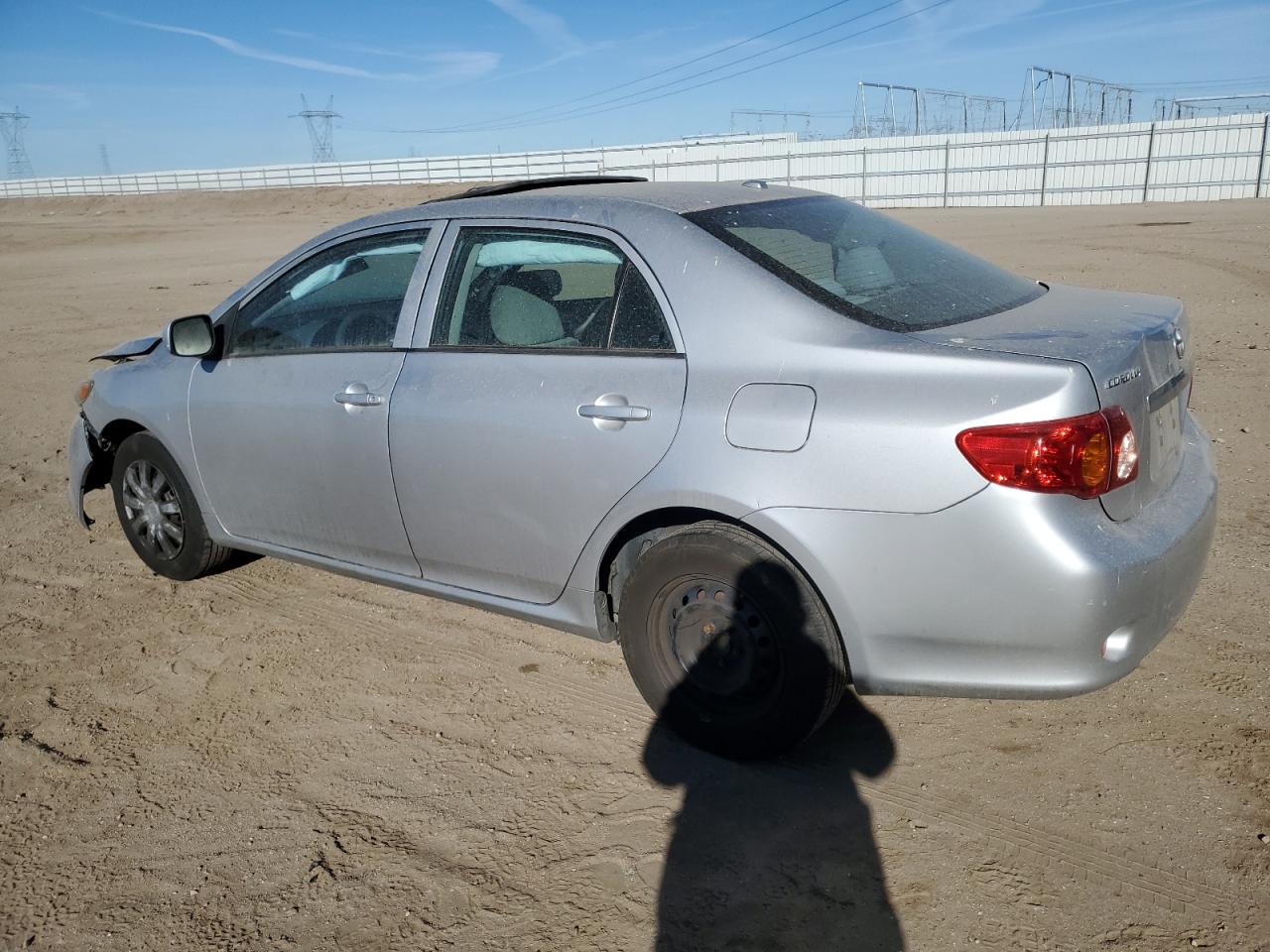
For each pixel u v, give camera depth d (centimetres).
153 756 335
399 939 247
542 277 332
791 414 273
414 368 354
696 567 295
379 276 376
